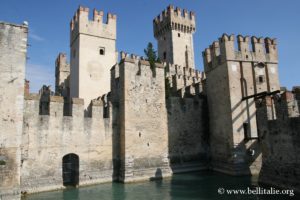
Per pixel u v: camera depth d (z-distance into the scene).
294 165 20.38
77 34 42.06
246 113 31.23
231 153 30.22
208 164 34.59
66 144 25.48
